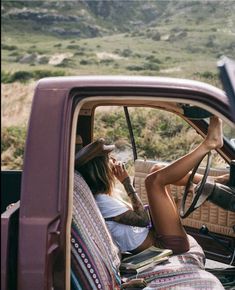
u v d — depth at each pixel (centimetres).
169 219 352
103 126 1223
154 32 7988
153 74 4931
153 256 340
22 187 262
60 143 265
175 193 430
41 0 10825
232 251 412
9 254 254
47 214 259
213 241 421
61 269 263
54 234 258
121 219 347
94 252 295
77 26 10038
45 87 273
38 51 6850
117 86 271
